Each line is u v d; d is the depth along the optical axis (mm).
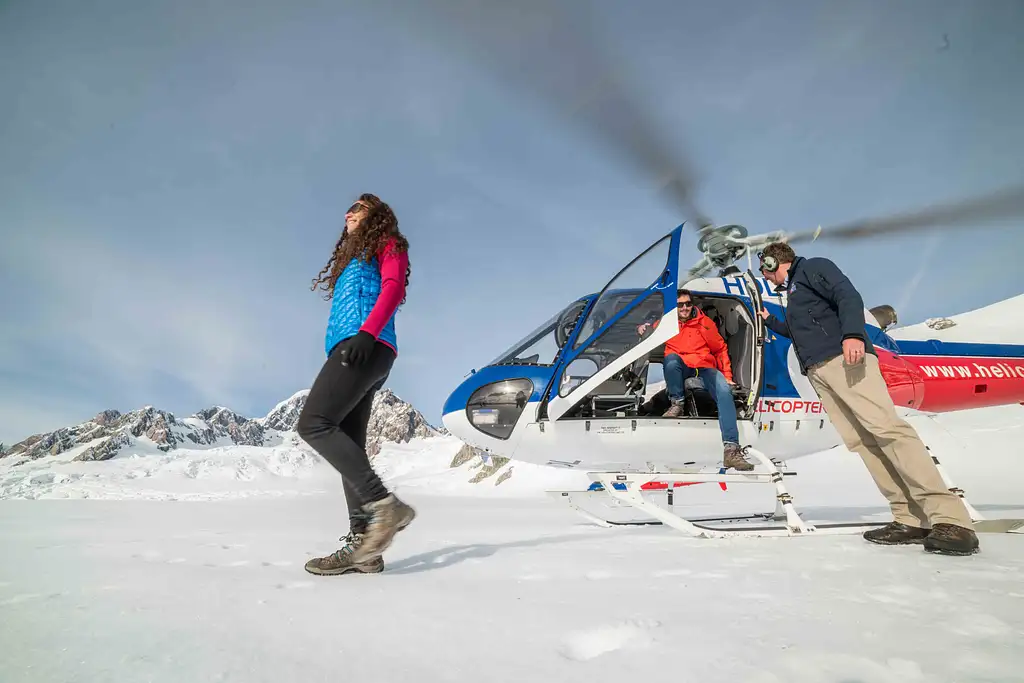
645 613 1458
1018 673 983
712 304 4934
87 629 1328
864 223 4629
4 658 1113
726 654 1116
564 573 2105
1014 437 20688
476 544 3119
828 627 1287
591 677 1013
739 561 2291
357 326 2258
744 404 4656
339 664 1093
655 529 4270
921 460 2668
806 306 3246
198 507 12633
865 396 2926
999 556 2332
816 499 10336
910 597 1575
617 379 4910
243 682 993
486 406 4773
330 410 2160
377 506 2131
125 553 2852
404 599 1665
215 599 1664
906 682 960
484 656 1141
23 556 2742
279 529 5203
